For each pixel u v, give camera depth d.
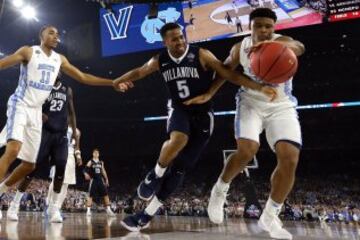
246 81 3.15
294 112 3.18
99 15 19.38
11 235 2.86
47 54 4.16
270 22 3.16
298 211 13.88
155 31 16.75
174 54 3.52
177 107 3.68
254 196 7.98
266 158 24.34
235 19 15.34
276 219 3.00
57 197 4.89
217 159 25.45
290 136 3.00
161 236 2.87
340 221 13.87
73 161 6.43
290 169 2.95
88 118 25.91
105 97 25.94
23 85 4.03
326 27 20.31
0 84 22.70
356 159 23.89
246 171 8.30
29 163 4.27
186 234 3.07
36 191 15.52
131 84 4.18
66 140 4.81
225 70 3.34
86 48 21.72
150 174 3.56
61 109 4.67
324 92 23.12
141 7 17.11
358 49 22.17
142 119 25.78
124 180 26.30
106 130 26.34
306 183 23.05
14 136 3.78
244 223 5.00
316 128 23.75
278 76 2.83
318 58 23.05
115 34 17.47
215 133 24.69
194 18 16.06
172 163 3.66
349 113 23.03
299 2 14.59
